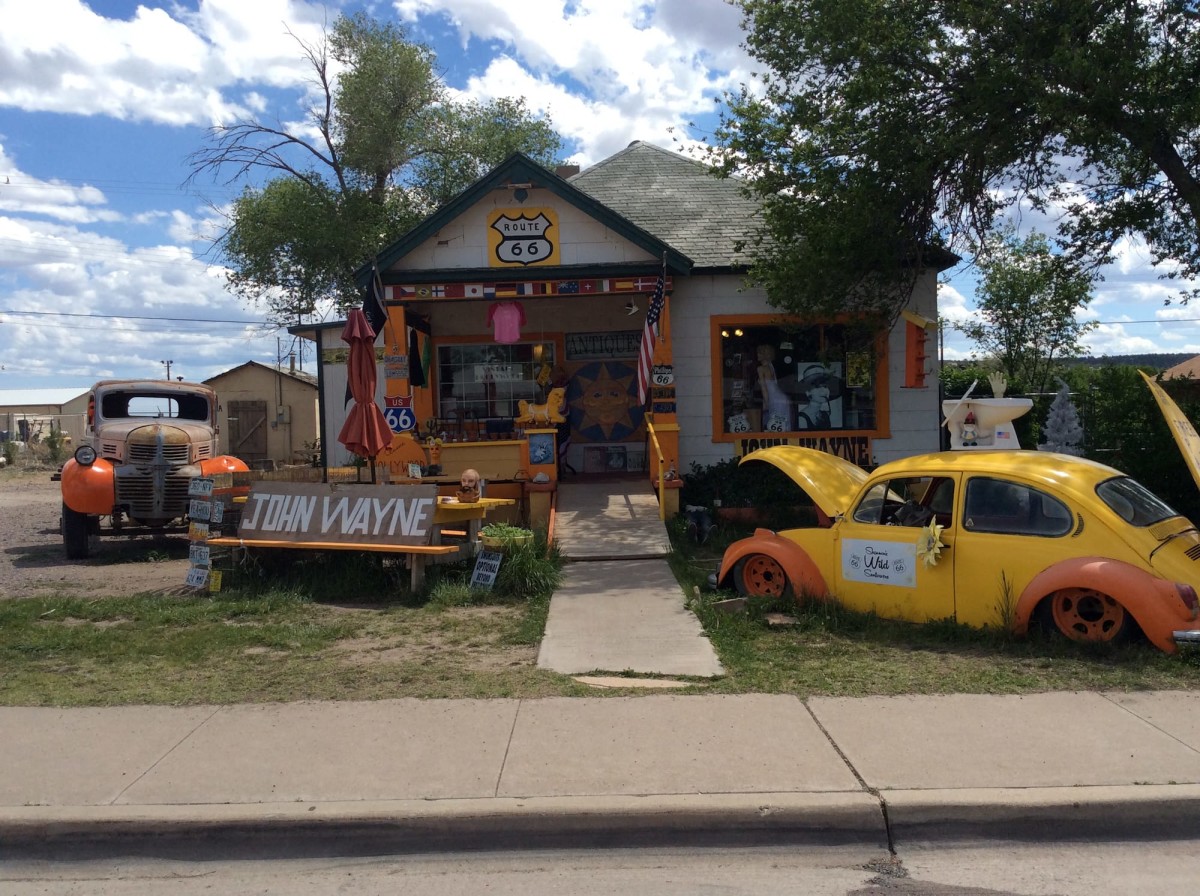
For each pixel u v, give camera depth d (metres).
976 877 4.04
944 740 5.14
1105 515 6.58
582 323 15.34
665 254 12.70
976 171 11.27
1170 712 5.49
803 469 8.46
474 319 15.30
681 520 12.28
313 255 21.25
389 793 4.63
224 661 7.04
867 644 7.06
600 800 4.47
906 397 14.03
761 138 12.24
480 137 23.61
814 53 11.55
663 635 7.45
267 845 4.39
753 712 5.67
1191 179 10.70
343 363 21.44
